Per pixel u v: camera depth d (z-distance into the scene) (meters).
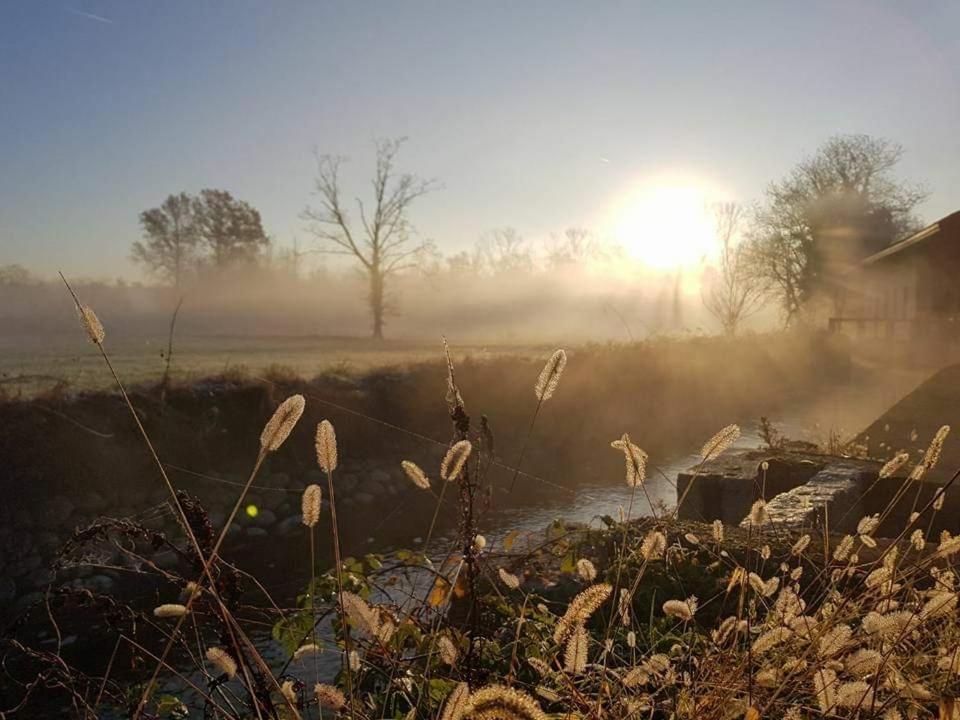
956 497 6.85
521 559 4.02
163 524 13.05
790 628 2.45
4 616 11.64
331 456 1.93
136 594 10.73
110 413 16.22
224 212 95.00
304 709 2.52
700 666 2.49
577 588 3.88
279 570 12.27
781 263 64.31
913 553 4.16
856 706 2.09
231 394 18.72
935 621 2.81
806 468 7.89
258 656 1.94
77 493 14.83
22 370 21.02
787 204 65.00
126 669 6.80
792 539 4.48
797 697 2.43
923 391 13.37
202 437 17.25
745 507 7.82
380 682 2.88
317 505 1.92
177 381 18.83
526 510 13.98
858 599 2.74
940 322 30.11
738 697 2.28
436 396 22.91
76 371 22.30
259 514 16.17
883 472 2.99
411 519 15.53
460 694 1.34
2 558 13.11
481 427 2.61
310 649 2.58
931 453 2.84
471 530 2.60
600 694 2.29
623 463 20.98
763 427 10.87
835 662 2.20
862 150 64.31
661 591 3.78
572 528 4.60
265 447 1.72
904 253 33.47
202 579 1.95
